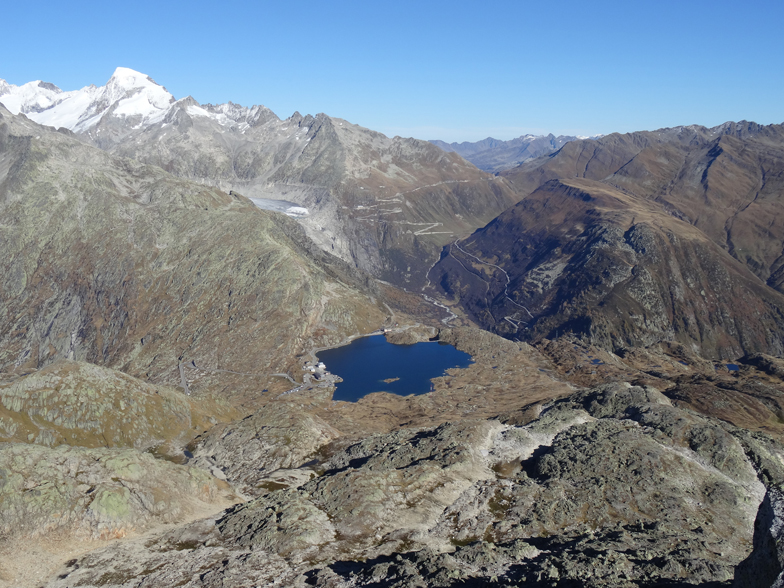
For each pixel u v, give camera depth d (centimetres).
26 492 7288
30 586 6169
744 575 4244
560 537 7244
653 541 6944
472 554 6538
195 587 6059
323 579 6006
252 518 7800
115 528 7375
